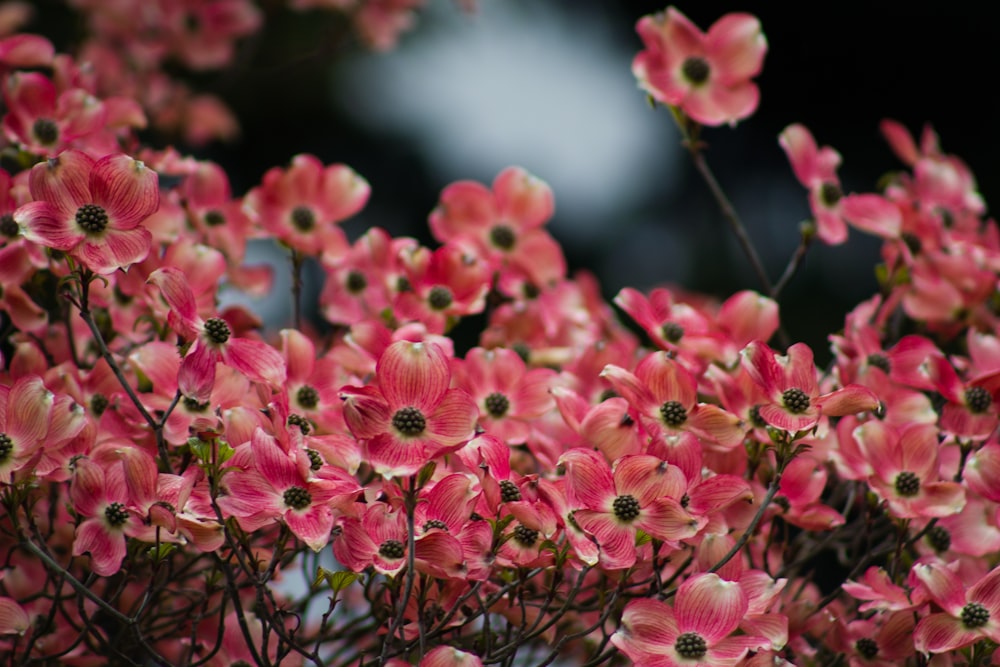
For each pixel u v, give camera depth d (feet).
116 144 7.95
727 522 7.50
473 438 7.17
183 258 7.63
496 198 8.29
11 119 7.84
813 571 7.68
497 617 7.59
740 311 7.85
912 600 7.34
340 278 8.16
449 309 7.91
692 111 8.08
